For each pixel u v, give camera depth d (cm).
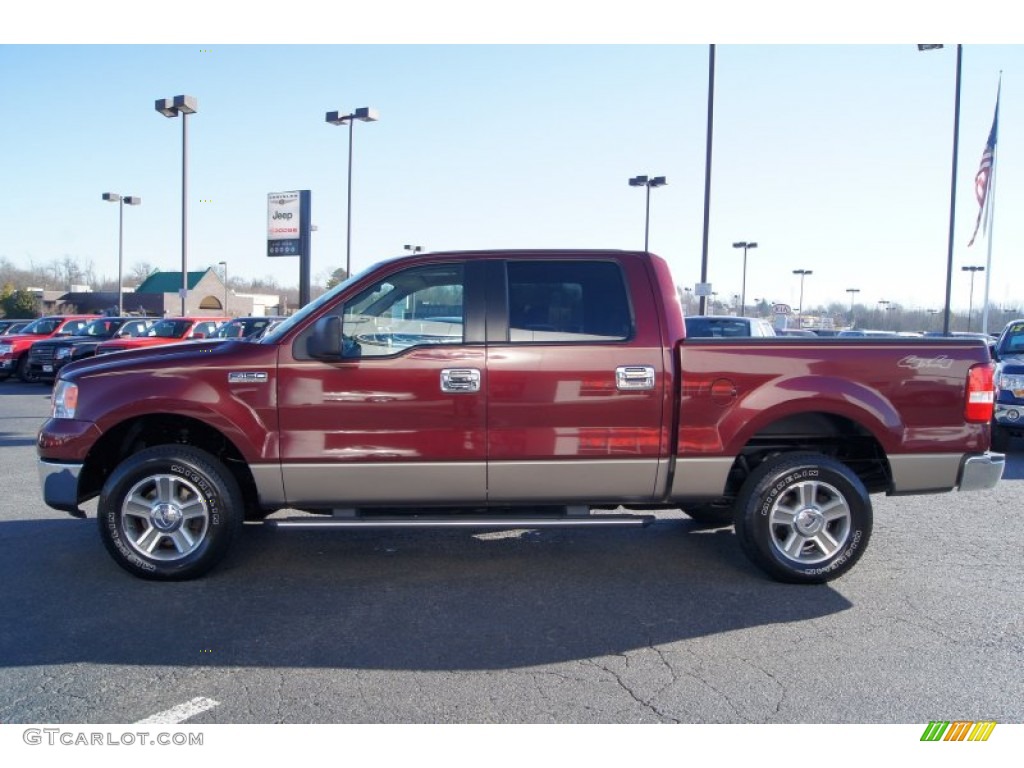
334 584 540
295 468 516
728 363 519
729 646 440
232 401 514
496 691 386
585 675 404
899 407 528
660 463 523
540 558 603
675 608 498
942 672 408
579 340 522
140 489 529
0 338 2248
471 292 527
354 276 543
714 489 527
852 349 527
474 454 516
